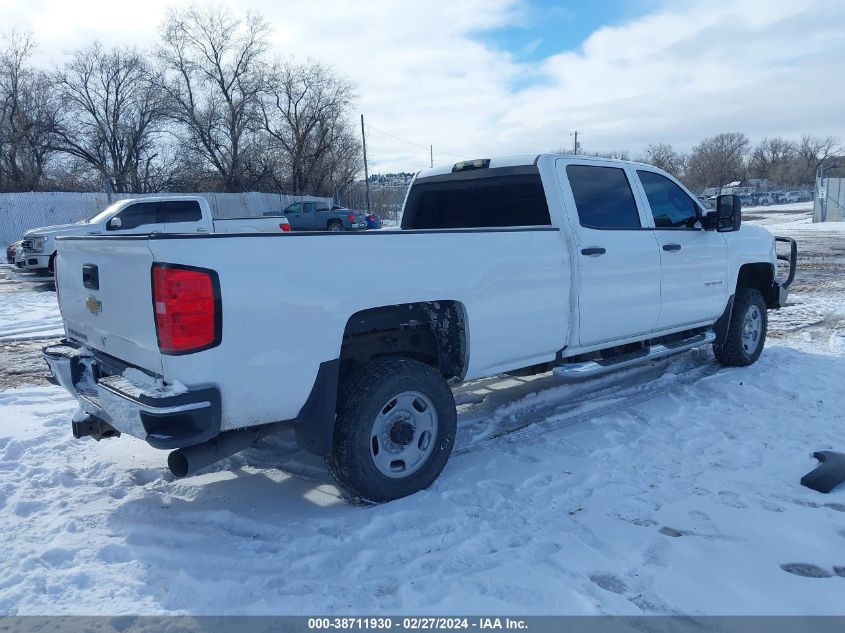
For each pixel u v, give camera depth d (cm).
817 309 1043
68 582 300
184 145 4181
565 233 483
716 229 595
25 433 500
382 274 373
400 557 324
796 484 404
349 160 4791
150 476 429
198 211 1471
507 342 443
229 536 346
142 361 333
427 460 402
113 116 4091
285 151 4419
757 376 640
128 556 325
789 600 287
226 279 315
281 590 296
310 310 344
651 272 544
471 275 416
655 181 587
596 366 500
